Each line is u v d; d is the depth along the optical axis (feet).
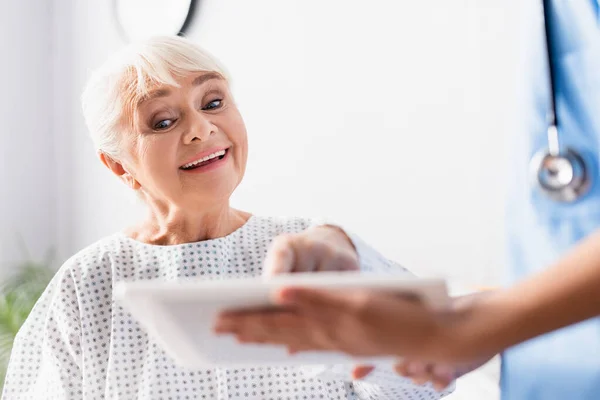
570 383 2.94
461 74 6.51
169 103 3.68
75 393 3.83
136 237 4.00
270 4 7.93
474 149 6.43
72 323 3.81
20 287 9.16
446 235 6.74
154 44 3.76
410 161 6.99
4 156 9.30
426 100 6.83
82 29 9.36
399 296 1.58
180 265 3.81
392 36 7.06
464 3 6.43
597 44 2.93
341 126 7.50
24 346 4.00
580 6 2.98
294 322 1.65
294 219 4.03
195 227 3.87
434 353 1.54
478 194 6.43
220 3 8.25
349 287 1.58
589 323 2.86
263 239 3.94
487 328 1.51
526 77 3.21
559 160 3.02
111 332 3.73
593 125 2.98
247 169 8.27
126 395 3.66
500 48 6.11
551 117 3.10
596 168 2.97
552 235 3.09
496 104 6.18
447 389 3.58
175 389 3.63
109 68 3.82
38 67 9.66
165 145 3.67
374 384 3.47
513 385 3.18
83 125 9.41
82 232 9.59
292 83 7.83
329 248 2.33
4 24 9.25
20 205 9.51
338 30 7.47
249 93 8.16
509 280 3.32
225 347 2.09
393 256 7.18
